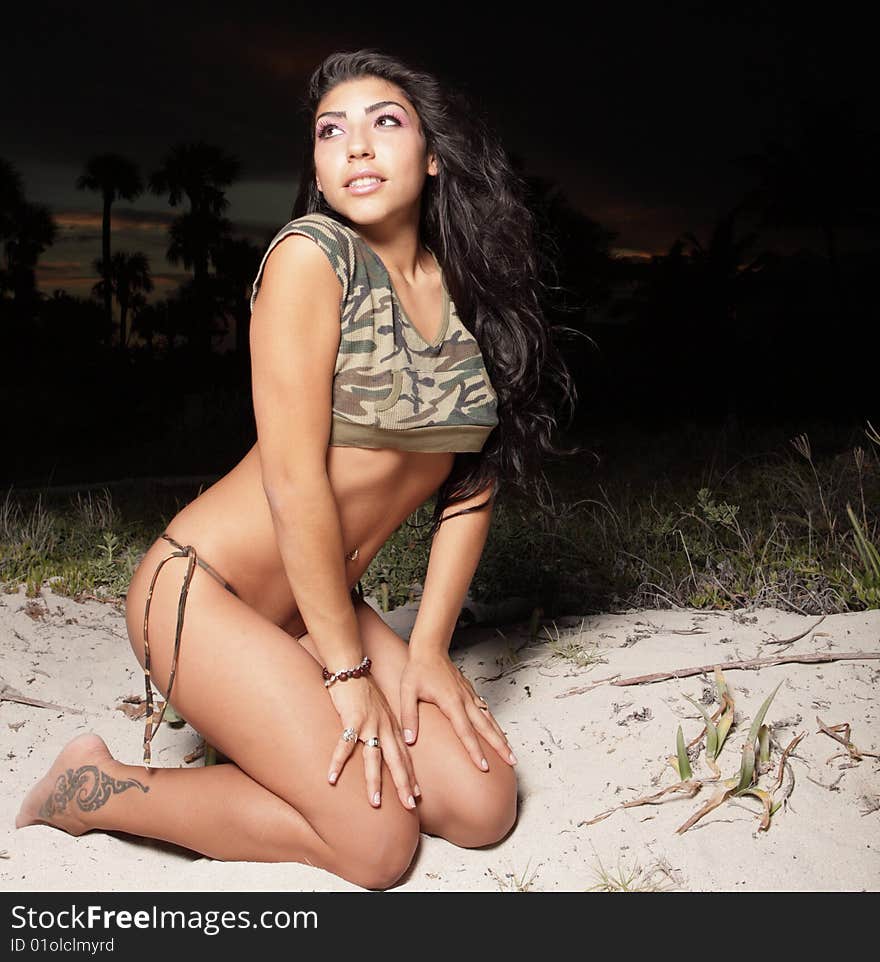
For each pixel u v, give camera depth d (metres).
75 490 11.84
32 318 38.72
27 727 3.33
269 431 2.37
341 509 2.53
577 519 5.63
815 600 3.83
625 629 3.71
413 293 2.59
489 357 2.77
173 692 2.49
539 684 3.33
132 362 32.53
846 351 34.50
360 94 2.48
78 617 4.34
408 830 2.37
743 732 2.85
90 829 2.67
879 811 2.51
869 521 4.85
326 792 2.33
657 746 2.86
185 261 45.19
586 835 2.53
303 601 2.42
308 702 2.38
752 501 5.97
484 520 2.82
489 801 2.47
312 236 2.35
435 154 2.63
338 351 2.40
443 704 2.60
